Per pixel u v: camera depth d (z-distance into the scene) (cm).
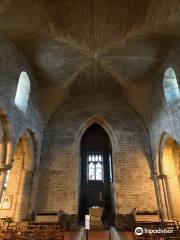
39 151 1304
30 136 1213
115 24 952
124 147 1345
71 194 1205
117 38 1017
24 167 1225
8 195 1172
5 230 653
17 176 1229
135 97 1405
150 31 927
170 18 820
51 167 1287
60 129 1420
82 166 1791
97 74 1321
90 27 974
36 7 811
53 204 1177
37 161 1261
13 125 914
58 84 1334
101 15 913
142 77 1291
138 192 1202
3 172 831
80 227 1158
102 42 1055
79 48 1085
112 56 1152
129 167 1278
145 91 1362
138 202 1173
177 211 1090
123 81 1340
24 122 1059
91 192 1692
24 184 1184
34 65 1175
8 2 695
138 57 1138
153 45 1023
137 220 1077
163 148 1192
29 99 1137
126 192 1202
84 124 1438
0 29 796
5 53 866
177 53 957
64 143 1370
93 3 856
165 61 1103
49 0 818
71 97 1533
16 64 977
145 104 1390
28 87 1136
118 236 894
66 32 982
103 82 1406
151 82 1320
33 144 1258
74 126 1430
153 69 1216
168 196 1135
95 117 1468
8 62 891
